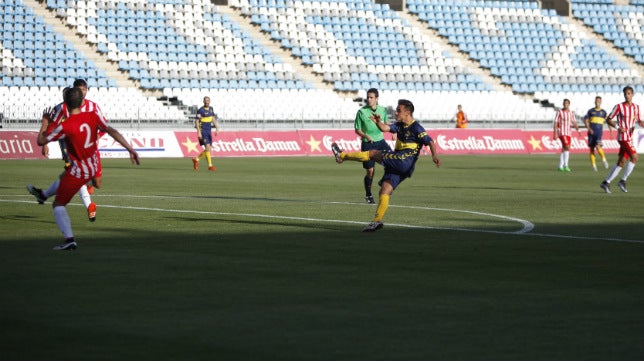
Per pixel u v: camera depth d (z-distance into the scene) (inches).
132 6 2559.1
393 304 430.9
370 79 2716.5
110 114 2223.2
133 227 737.0
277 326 384.2
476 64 2886.3
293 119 2442.2
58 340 357.4
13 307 418.0
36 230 712.4
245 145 2244.1
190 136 2218.3
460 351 344.8
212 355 337.1
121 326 382.0
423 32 2896.2
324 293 457.7
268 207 916.0
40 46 2379.4
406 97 2701.8
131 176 1414.9
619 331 377.7
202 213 852.0
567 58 2987.2
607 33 3088.1
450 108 2731.3
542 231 727.7
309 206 929.5
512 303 434.6
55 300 434.6
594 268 542.0
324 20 2783.0
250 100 2517.2
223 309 417.1
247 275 510.0
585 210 908.6
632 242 661.9
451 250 616.1
